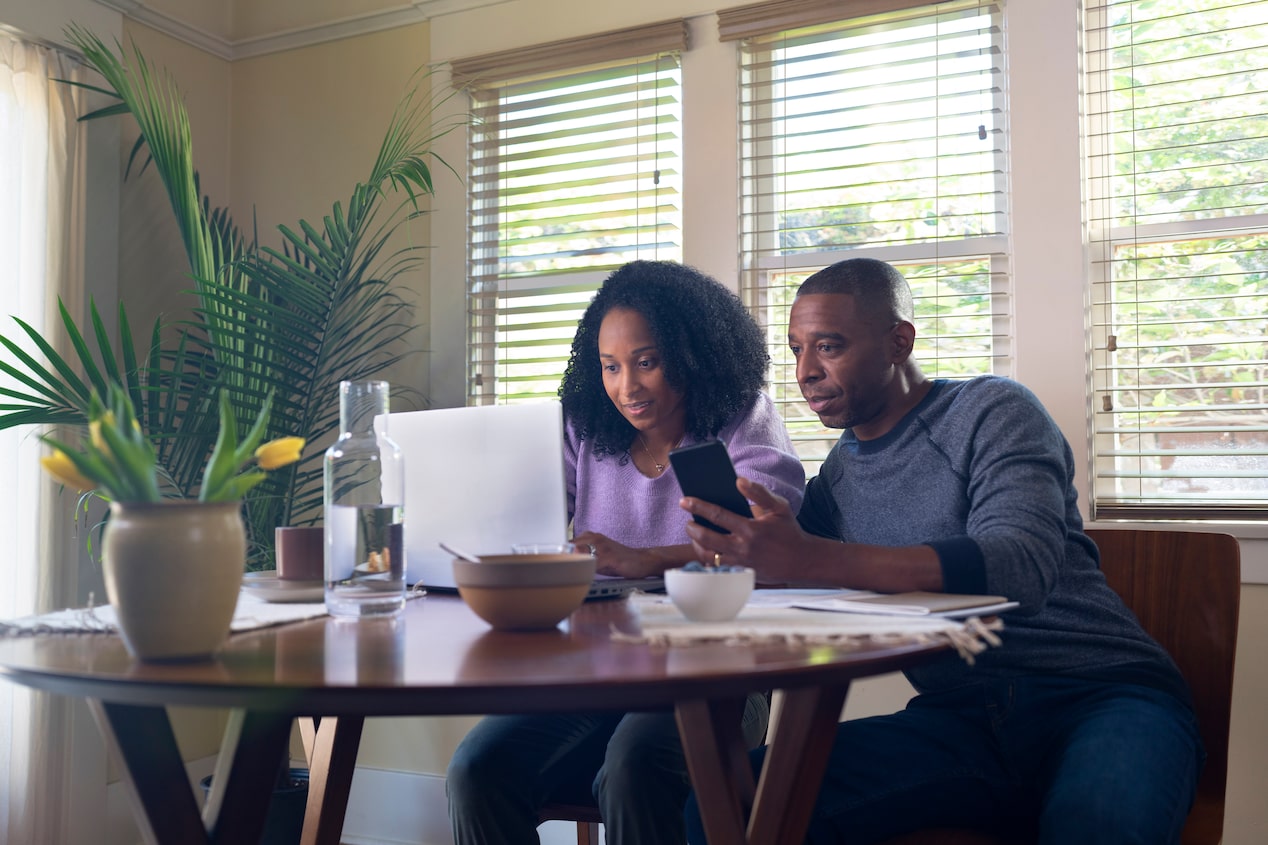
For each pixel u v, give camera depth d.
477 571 1.10
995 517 1.40
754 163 2.81
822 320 1.66
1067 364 2.40
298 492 3.05
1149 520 2.34
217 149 3.43
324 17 3.36
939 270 2.62
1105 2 2.48
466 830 1.61
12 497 2.64
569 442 2.05
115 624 1.12
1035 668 1.51
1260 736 2.18
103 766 2.86
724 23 2.79
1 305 2.67
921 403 1.66
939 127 2.63
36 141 2.78
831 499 1.78
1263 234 2.33
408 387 3.15
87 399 2.43
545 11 3.05
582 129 2.99
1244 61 2.36
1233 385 2.31
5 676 0.93
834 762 1.44
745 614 1.20
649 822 1.50
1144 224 2.43
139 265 3.11
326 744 1.50
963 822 1.45
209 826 1.06
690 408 1.93
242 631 1.10
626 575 1.52
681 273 2.04
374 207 3.25
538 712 0.81
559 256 3.02
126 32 3.11
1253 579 2.20
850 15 2.64
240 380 2.76
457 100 3.14
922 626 1.06
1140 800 1.21
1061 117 2.45
